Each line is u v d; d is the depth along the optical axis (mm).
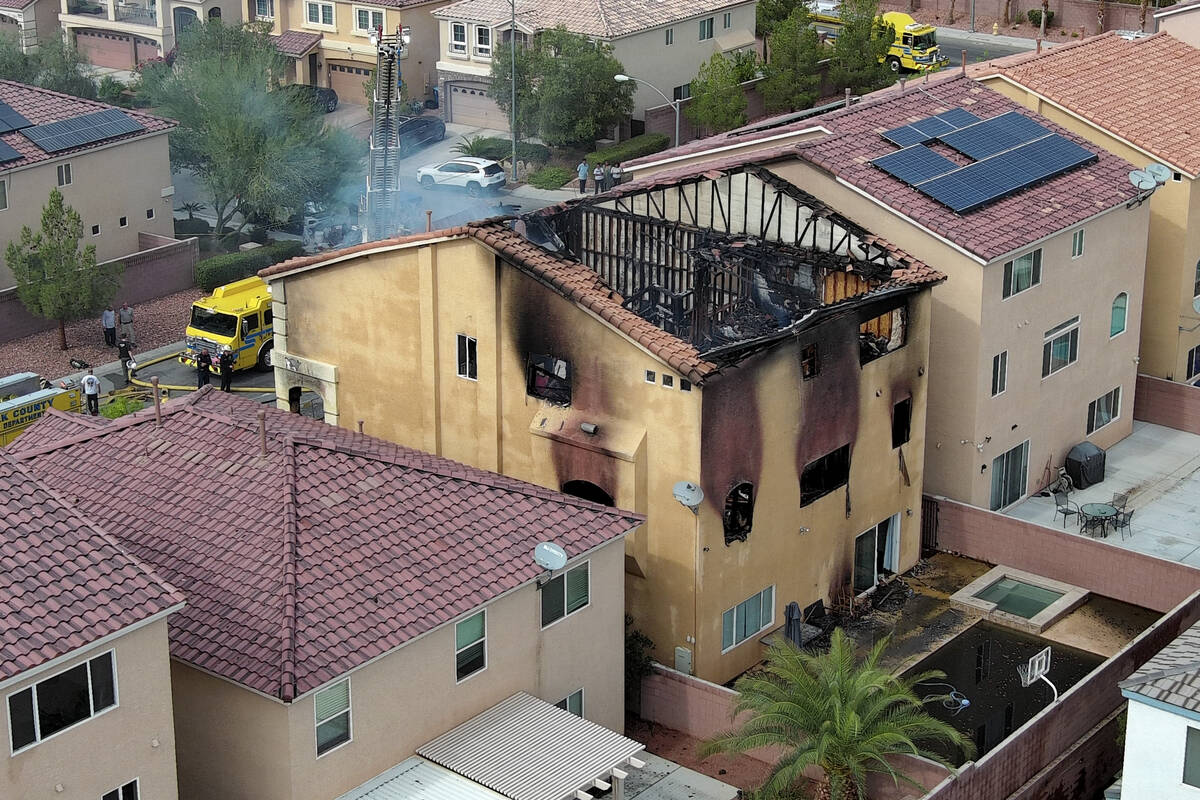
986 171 49375
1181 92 58312
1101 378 53688
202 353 60594
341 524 35250
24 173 66438
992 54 104000
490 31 88812
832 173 47375
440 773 33844
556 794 33156
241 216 79750
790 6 96312
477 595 34656
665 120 88938
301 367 47031
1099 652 44344
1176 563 45438
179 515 35688
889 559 47812
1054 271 49656
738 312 46156
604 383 40938
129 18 100812
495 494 37344
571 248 47281
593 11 87188
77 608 29203
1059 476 52656
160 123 72000
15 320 65375
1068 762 38812
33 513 30750
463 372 43812
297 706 31766
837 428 43594
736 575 41656
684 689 40031
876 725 35094
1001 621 45500
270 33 93500
